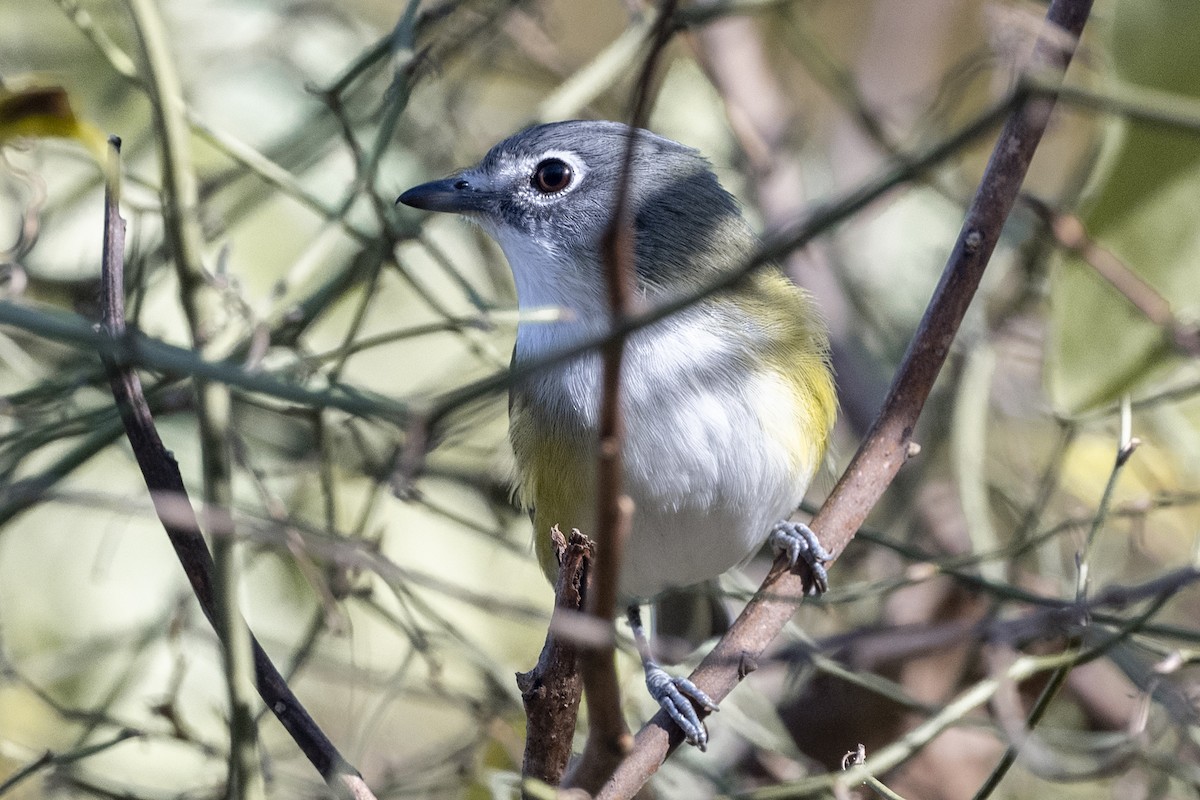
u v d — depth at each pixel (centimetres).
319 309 914
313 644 902
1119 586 833
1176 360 775
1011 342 1141
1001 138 665
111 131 1069
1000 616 949
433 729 1104
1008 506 1118
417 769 948
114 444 935
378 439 1066
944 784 1067
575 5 1257
